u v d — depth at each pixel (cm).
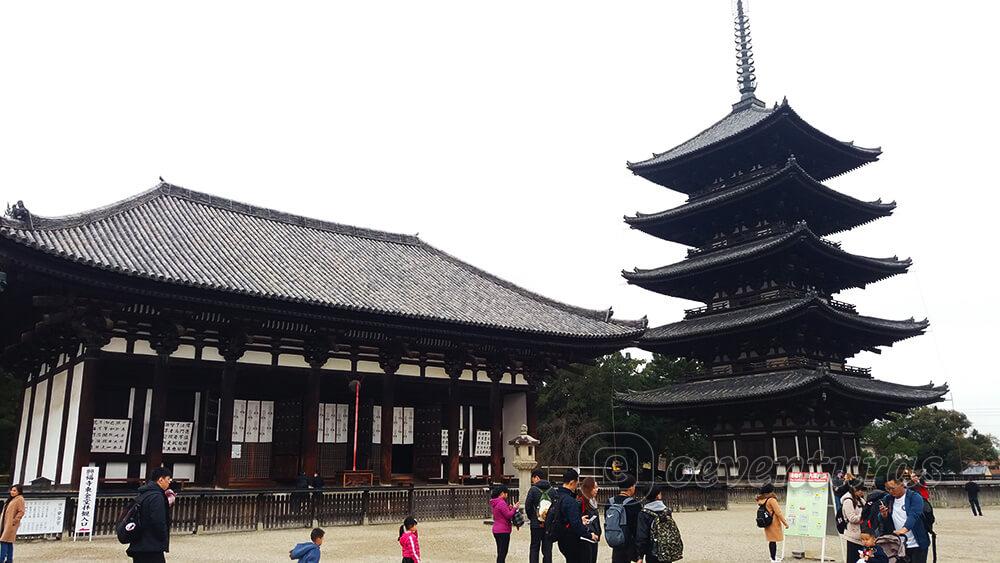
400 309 3391
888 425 10862
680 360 8081
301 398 3397
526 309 4234
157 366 2898
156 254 3031
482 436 3994
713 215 5969
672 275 5800
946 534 2934
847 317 5244
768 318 5056
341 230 4525
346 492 2975
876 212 6044
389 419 3481
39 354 3234
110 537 2394
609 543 1295
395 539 2450
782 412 5066
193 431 3144
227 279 3012
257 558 1969
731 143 5844
